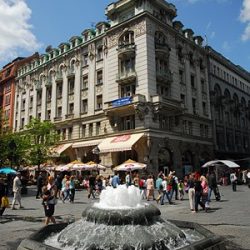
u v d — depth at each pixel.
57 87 44.75
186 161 36.31
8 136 32.97
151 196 22.11
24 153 35.56
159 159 32.22
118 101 33.56
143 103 31.64
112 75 36.41
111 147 31.75
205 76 44.41
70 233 6.61
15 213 14.75
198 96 41.44
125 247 5.82
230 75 52.78
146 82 32.53
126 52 34.56
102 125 36.38
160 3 36.34
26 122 50.16
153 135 31.41
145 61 33.00
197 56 43.19
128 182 24.72
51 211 10.95
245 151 52.38
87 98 39.47
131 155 33.19
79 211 15.34
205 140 40.47
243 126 54.09
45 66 47.78
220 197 21.19
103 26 39.47
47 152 37.38
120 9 37.41
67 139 41.19
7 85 57.88
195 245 5.08
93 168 29.78
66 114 41.75
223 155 43.97
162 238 6.14
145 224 6.34
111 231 6.13
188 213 14.20
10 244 8.33
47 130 38.38
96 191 25.50
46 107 46.19
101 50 39.28
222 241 5.70
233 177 27.41
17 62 56.78
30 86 50.94
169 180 18.77
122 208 6.47
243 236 9.04
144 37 33.62
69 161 40.16
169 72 35.88
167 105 32.75
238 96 54.00
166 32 37.09
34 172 42.66
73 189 19.72
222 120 46.66
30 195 25.95
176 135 34.78
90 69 39.88
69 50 43.28
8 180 28.33
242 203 17.36
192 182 15.15
